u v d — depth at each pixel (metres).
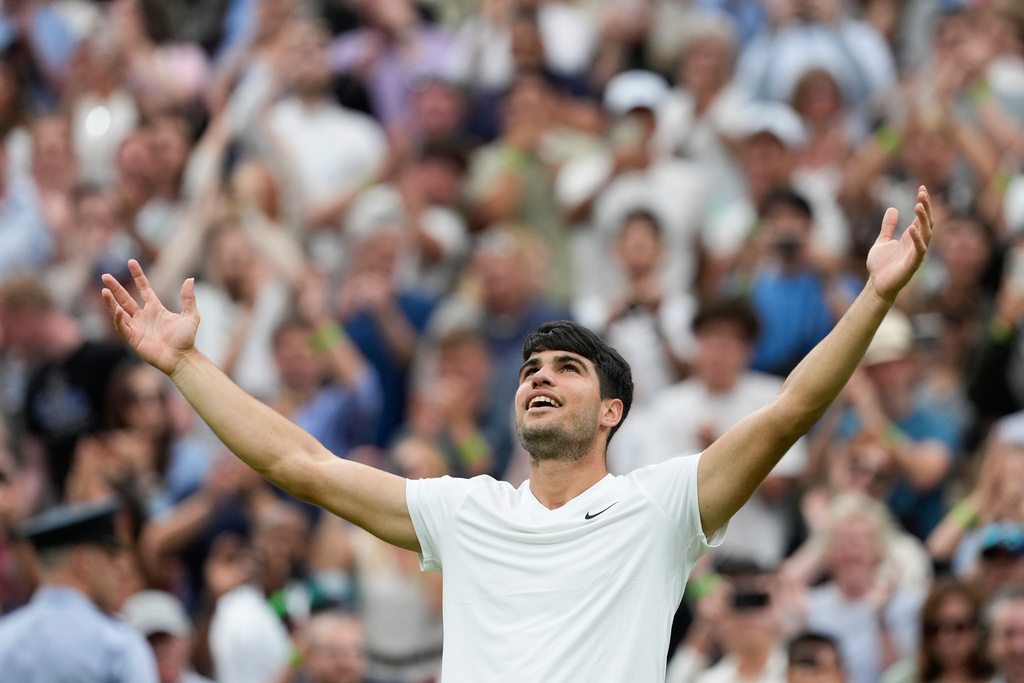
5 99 52.53
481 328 41.16
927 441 37.22
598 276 45.34
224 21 58.34
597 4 56.97
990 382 38.59
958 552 33.31
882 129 45.00
